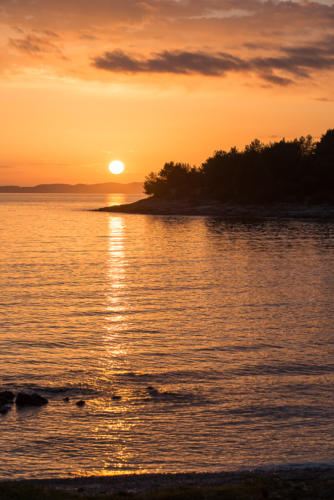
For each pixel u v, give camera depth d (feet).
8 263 204.95
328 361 81.30
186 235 343.46
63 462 49.98
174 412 61.77
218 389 69.26
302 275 174.40
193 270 187.73
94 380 72.79
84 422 59.06
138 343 91.86
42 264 203.10
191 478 44.52
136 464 49.67
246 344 91.20
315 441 54.34
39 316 112.57
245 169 587.68
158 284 156.97
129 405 64.03
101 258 224.33
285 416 60.49
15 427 57.47
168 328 102.83
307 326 104.73
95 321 108.47
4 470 48.14
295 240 300.61
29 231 380.37
